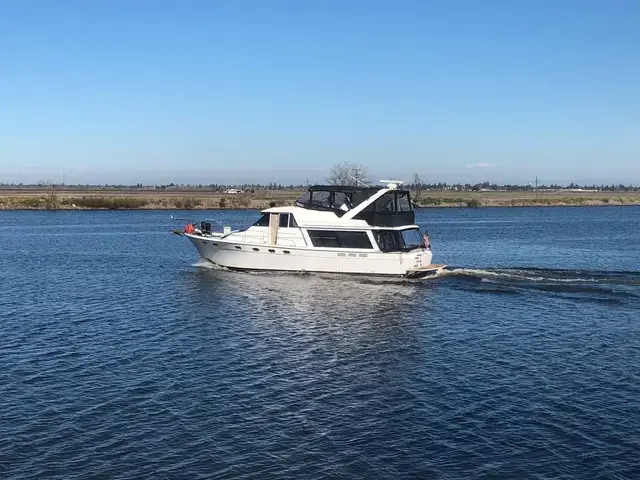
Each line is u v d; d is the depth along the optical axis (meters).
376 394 19.50
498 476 14.55
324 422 17.42
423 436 16.55
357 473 14.71
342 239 39.44
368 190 39.59
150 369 21.69
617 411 18.06
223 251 42.06
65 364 22.14
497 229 91.19
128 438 16.34
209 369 21.75
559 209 165.00
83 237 73.94
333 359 23.08
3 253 56.84
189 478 14.45
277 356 23.39
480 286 36.97
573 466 14.98
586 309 31.28
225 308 31.50
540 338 26.00
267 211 40.84
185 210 134.88
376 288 36.59
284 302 32.91
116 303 32.78
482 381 20.64
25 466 14.91
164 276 41.94
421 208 160.88
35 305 32.31
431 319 29.36
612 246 65.25
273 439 16.38
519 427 17.05
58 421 17.31
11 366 21.88
